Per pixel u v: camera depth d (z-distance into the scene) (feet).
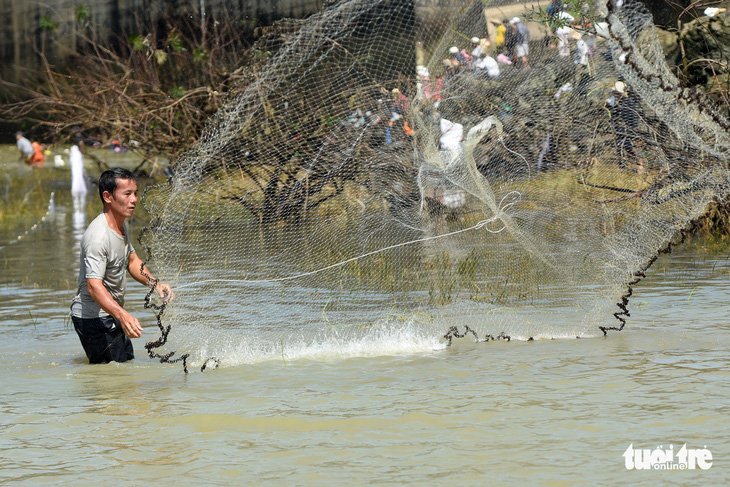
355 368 67.77
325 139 101.04
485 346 74.28
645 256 82.33
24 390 63.72
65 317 93.86
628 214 84.33
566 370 65.41
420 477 45.16
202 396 60.95
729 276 104.47
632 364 66.59
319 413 56.13
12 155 325.01
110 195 72.28
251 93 103.55
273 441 51.19
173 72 190.19
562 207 87.66
